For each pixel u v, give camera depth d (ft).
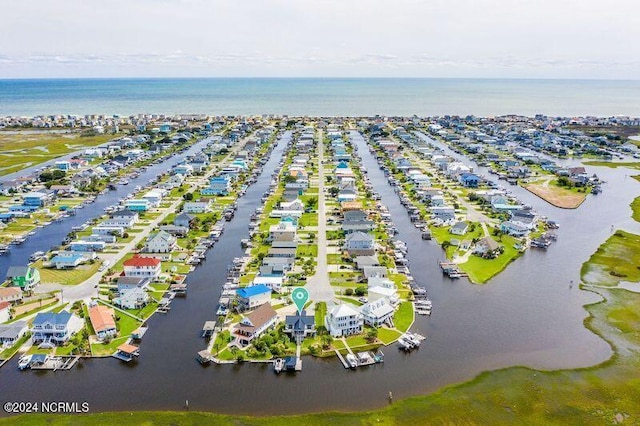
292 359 352.90
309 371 348.38
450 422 300.61
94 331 390.63
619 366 359.05
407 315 425.28
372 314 403.95
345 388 331.16
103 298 449.89
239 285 474.49
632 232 653.71
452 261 544.62
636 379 343.67
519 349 379.35
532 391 329.72
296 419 301.02
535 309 442.09
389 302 433.89
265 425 295.48
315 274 499.10
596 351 378.73
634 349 381.60
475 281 497.46
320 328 399.85
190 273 510.17
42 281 483.51
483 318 424.87
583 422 301.84
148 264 485.97
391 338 390.21
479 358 367.04
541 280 503.61
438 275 512.22
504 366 357.82
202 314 426.10
